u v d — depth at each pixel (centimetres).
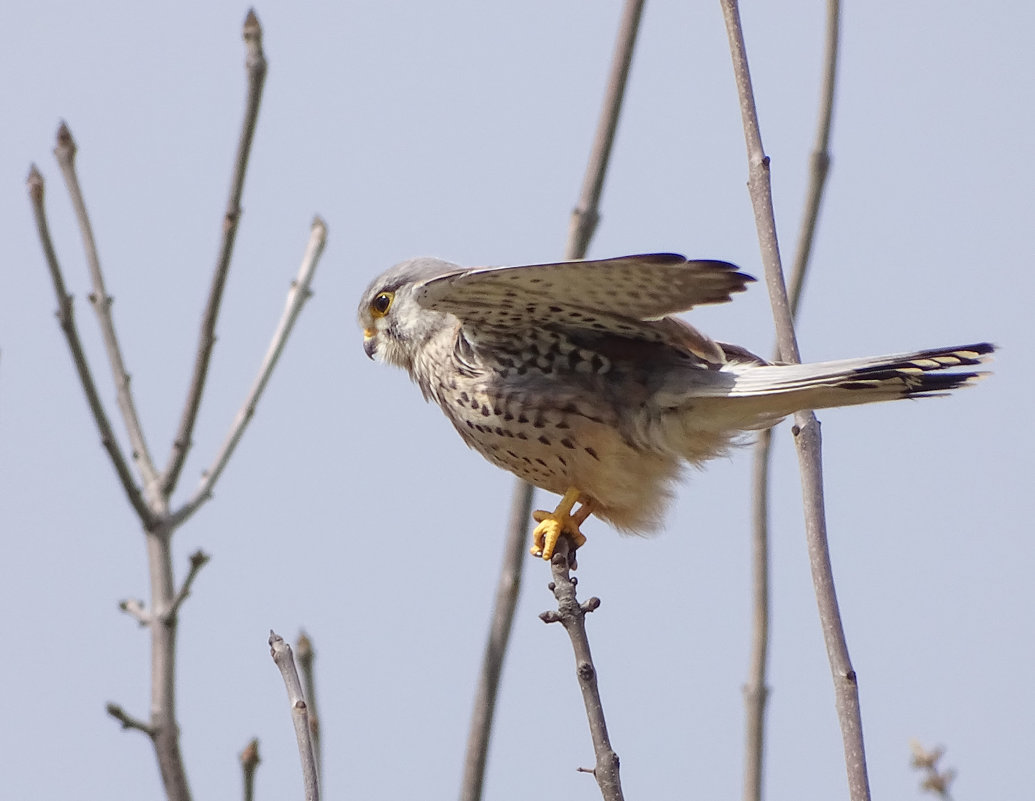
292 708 696
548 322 992
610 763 693
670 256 805
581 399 1019
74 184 1087
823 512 799
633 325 975
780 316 859
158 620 966
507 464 1082
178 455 1011
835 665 762
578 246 1155
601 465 1032
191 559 950
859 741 744
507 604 1111
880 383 900
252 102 1019
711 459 1034
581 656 711
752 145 861
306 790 677
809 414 827
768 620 1071
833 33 1110
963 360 888
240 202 1021
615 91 1170
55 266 965
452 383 1075
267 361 1062
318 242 1097
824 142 1105
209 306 1020
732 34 873
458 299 934
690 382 989
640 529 1064
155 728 941
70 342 973
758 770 1038
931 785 916
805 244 1096
